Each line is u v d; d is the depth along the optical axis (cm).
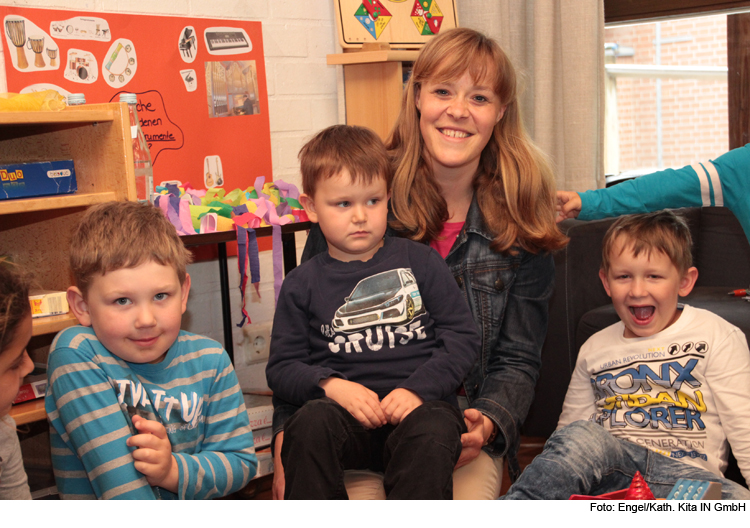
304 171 125
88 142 133
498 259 138
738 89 250
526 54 261
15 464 104
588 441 125
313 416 101
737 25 246
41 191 127
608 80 279
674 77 265
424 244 134
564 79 243
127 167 129
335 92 244
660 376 138
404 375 116
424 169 141
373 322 118
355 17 212
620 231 146
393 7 220
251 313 225
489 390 131
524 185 136
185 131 202
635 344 144
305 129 236
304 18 231
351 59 205
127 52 188
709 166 154
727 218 209
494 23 248
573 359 195
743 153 151
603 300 197
